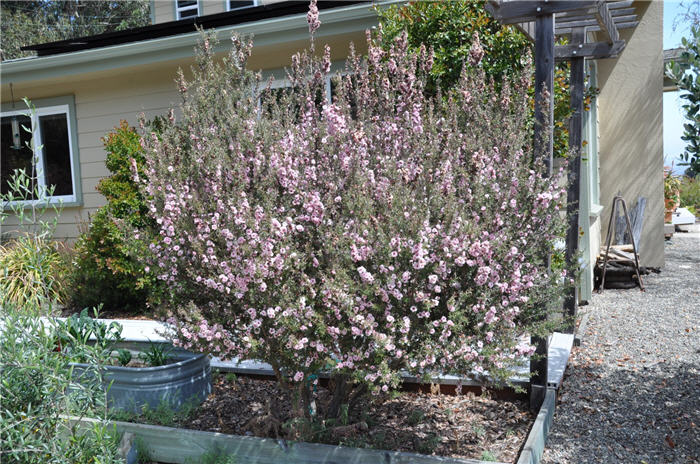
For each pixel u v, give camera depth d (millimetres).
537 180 3141
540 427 3230
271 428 3318
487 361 2797
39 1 20922
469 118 3502
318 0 7145
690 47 3137
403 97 3412
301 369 3006
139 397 3656
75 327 3787
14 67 7602
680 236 12609
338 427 3082
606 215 8625
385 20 5770
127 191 6035
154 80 7758
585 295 6668
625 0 4895
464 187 3086
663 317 5930
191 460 3154
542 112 3453
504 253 2857
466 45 5191
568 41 5809
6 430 2564
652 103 8242
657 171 8305
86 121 8273
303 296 2795
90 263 6348
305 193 2965
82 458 2830
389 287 2643
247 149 3141
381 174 3076
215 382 4215
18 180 3018
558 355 4352
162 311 3330
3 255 6465
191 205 3088
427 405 3773
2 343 2705
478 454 3123
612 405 3881
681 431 3467
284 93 3744
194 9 10641
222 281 2891
